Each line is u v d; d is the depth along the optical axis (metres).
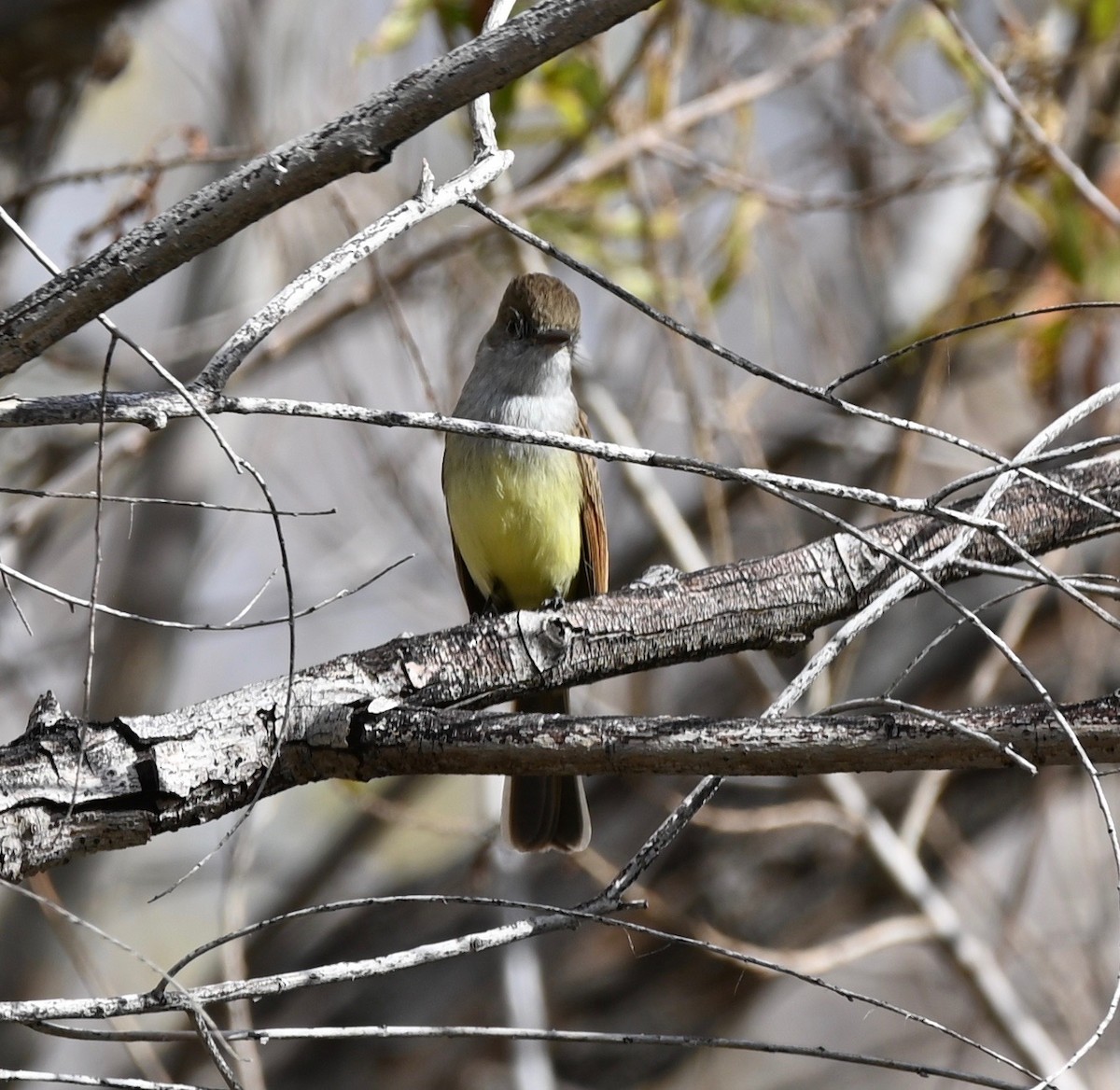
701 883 13.30
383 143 4.69
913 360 12.64
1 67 10.56
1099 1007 11.67
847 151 13.02
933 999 14.66
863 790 13.18
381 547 13.36
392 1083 13.07
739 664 10.85
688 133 12.13
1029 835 13.18
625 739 5.53
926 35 11.91
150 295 14.43
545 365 9.98
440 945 4.82
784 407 13.75
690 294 10.63
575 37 4.59
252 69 11.48
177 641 12.01
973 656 13.21
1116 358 12.58
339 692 5.99
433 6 9.84
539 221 10.95
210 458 12.23
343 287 12.00
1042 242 12.21
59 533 12.89
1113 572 12.73
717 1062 13.85
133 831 5.60
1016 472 4.98
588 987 13.40
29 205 10.99
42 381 11.99
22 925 11.59
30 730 5.64
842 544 6.75
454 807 14.48
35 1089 11.43
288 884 13.95
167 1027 12.74
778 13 11.16
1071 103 12.05
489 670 6.44
